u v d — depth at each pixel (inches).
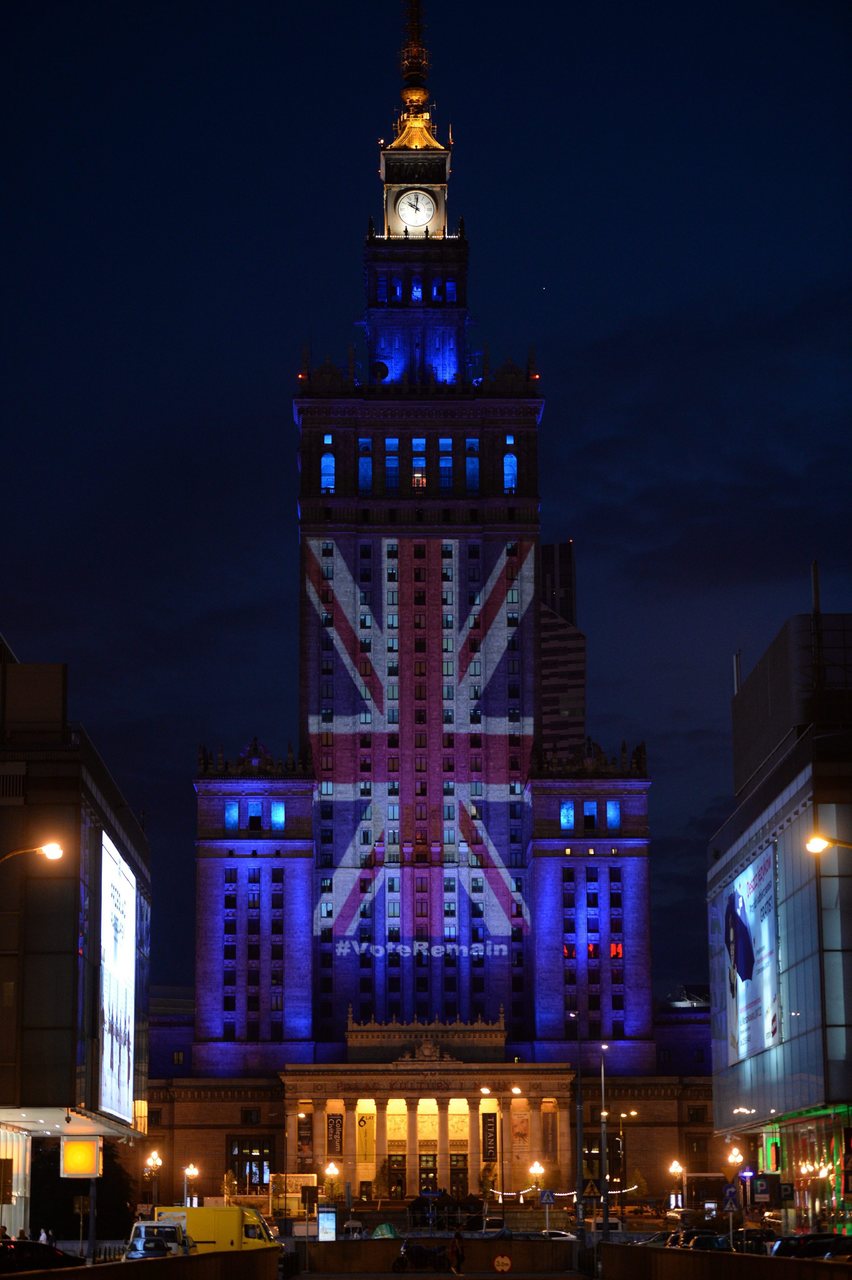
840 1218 5452.8
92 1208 3179.1
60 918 4955.7
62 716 5442.9
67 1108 4847.4
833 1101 5354.3
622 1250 3661.4
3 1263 3203.7
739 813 6978.4
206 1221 4057.6
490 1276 4685.0
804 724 6446.9
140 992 6624.0
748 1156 7362.2
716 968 7534.5
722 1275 2741.1
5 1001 4904.0
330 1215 5329.7
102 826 5433.1
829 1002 5423.2
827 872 5516.7
